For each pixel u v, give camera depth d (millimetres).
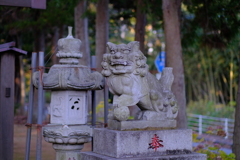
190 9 9828
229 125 13133
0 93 6211
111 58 4609
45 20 12766
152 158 4348
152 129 4629
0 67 6262
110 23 15469
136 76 4684
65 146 5496
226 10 8812
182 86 7961
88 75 5629
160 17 10969
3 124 6168
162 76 5184
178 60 7965
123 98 4582
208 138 10750
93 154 4617
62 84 5316
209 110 16047
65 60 5691
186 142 4738
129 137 4336
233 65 16656
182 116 7910
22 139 11547
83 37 12695
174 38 7977
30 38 16703
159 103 4773
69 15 13023
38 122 5270
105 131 4539
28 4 5707
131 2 12859
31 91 5781
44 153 9164
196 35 10070
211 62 17359
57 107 5613
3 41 17453
